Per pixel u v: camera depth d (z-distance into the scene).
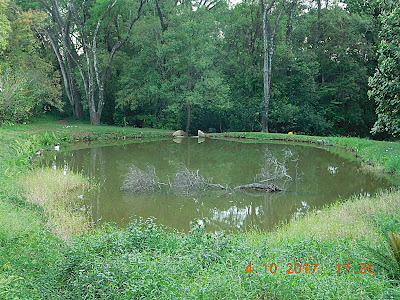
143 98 33.44
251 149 24.06
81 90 35.28
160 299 4.72
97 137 28.11
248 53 36.34
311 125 33.69
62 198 11.48
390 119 12.17
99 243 6.70
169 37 31.91
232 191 12.99
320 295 4.57
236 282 4.89
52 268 5.74
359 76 34.81
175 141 28.77
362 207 9.64
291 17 35.09
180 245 6.62
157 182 13.85
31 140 21.36
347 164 18.44
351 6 22.31
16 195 10.16
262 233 8.77
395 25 11.71
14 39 26.39
